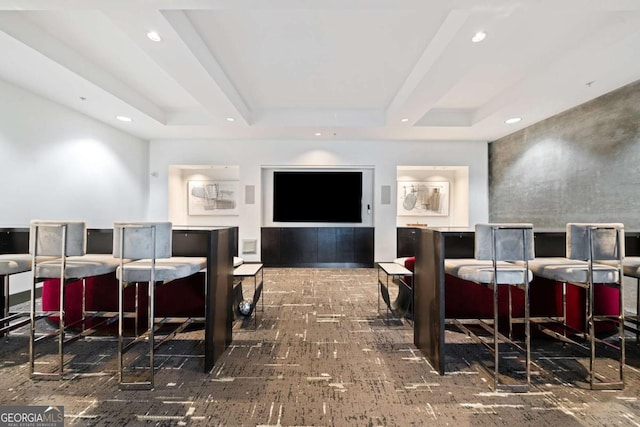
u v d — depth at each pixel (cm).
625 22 238
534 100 377
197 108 478
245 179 595
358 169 626
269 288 441
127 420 156
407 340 258
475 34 241
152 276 188
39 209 371
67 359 220
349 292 420
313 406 168
